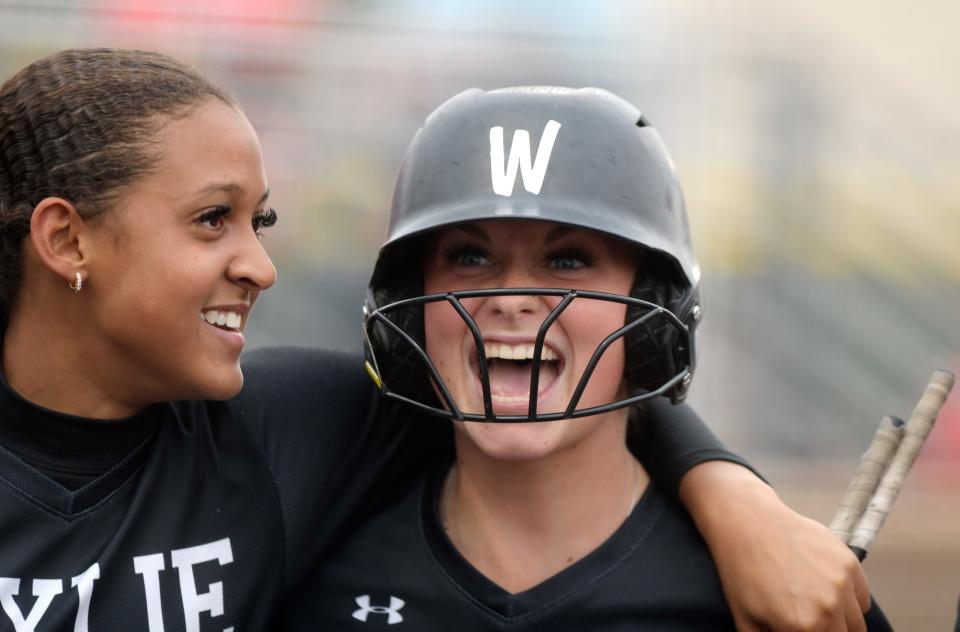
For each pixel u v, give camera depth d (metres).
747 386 18.36
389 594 6.20
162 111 5.39
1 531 5.36
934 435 18.95
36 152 5.38
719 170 18.08
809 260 18.53
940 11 19.89
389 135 17.39
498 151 5.90
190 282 5.39
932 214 19.38
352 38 17.20
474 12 17.36
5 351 5.64
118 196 5.32
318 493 6.25
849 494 6.36
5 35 16.05
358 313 17.45
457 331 5.92
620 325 5.94
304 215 17.33
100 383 5.58
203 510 5.86
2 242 5.51
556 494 6.02
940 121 19.53
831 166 18.77
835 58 18.84
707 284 18.23
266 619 6.01
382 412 6.62
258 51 16.98
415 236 6.09
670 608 5.91
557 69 17.55
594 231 5.86
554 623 5.92
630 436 6.78
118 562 5.53
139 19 16.56
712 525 5.95
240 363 6.51
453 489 6.43
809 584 5.52
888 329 19.00
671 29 17.66
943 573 16.00
